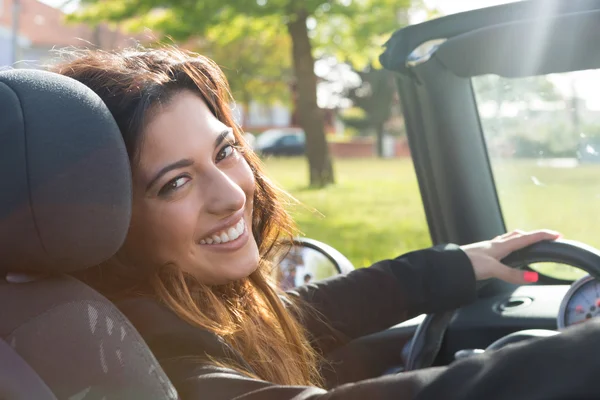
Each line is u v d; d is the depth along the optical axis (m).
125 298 1.22
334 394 0.90
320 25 16.36
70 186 0.98
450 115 2.09
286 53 28.66
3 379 0.94
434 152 2.15
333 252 1.99
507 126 2.13
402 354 1.97
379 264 1.85
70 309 1.00
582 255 1.61
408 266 1.81
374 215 10.80
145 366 1.01
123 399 0.98
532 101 2.07
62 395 0.95
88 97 1.04
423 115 2.10
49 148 0.98
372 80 37.75
